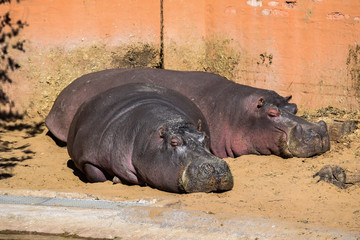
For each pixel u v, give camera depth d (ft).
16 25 113.09
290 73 107.96
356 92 100.37
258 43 110.73
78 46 115.24
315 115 100.22
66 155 95.50
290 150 82.94
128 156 73.26
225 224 52.95
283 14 107.65
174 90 89.81
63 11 114.42
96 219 55.21
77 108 98.68
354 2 99.86
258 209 59.57
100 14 115.75
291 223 53.11
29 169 85.46
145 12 117.19
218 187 65.10
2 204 60.34
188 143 67.56
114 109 79.66
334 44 102.73
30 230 53.42
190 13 118.32
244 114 88.94
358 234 49.93
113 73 101.60
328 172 69.41
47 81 113.80
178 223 53.57
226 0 114.32
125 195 66.74
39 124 111.55
